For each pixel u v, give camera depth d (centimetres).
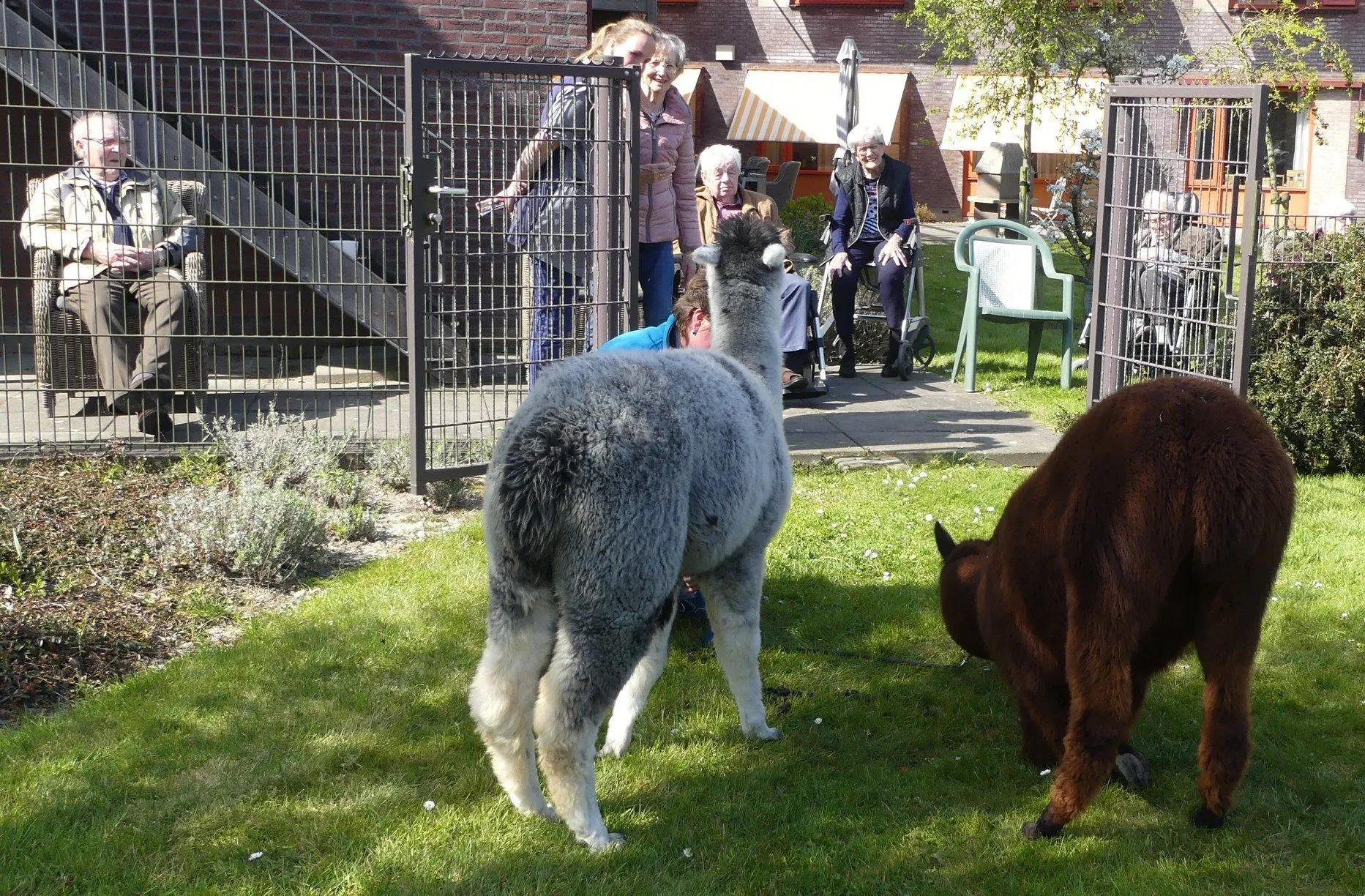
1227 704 330
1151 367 749
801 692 441
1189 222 739
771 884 324
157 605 498
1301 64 1677
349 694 426
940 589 450
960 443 771
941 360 1071
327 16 1020
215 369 848
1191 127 728
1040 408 872
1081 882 323
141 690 426
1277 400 733
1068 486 334
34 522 559
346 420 766
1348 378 721
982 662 468
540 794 346
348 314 889
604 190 660
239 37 1009
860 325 1047
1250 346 678
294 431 692
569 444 312
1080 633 323
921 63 2797
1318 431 732
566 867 326
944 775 386
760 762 390
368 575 543
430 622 488
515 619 323
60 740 388
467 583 530
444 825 345
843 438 783
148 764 376
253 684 431
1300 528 630
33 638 443
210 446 684
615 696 324
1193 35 2484
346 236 1034
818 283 1070
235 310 999
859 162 974
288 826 344
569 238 663
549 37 1064
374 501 651
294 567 540
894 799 369
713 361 372
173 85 1005
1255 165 655
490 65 611
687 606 488
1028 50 1855
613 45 688
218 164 868
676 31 2850
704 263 413
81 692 426
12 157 929
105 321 687
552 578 323
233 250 990
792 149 2977
